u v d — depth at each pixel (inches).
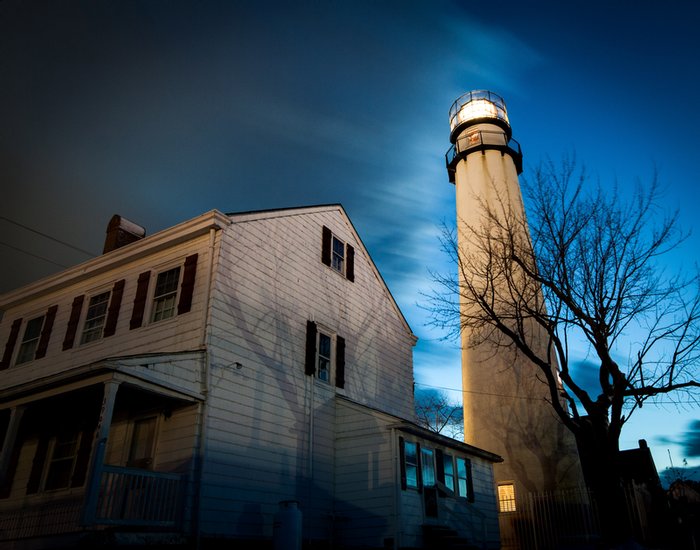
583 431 475.2
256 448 514.6
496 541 681.6
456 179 1040.2
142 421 500.7
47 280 688.4
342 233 768.3
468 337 836.6
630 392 463.8
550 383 500.1
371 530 548.7
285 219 652.7
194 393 469.1
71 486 489.4
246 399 521.3
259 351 556.1
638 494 623.2
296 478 550.3
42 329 672.4
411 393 810.8
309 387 608.7
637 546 426.9
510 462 748.0
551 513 684.7
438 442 633.6
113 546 368.2
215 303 520.4
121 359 404.5
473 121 1064.2
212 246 551.2
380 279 821.9
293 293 631.2
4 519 521.7
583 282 500.7
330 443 612.4
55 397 445.4
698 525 625.0
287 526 450.6
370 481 570.6
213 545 444.5
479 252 850.1
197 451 459.8
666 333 474.0
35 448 556.7
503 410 772.6
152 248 597.3
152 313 568.1
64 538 372.5
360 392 697.6
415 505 563.5
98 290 641.6
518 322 542.3
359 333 733.3
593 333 487.8
